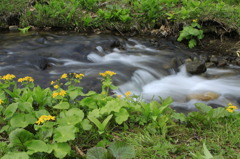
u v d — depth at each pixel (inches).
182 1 312.0
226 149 104.4
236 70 222.8
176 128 117.7
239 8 292.0
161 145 103.7
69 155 93.0
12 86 163.0
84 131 111.4
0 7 314.7
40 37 274.4
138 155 99.2
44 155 93.3
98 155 89.0
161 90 186.7
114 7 311.0
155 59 232.2
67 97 124.8
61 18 306.0
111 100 122.4
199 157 91.1
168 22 291.4
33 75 185.2
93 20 306.0
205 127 118.7
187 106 163.0
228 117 120.9
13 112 102.2
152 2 289.4
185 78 209.3
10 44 249.1
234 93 183.6
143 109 123.0
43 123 103.7
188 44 268.4
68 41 260.7
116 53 245.8
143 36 290.4
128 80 188.5
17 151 90.3
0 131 103.0
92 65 213.5
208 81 204.2
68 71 196.1
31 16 315.0
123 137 110.2
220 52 249.1
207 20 271.4
